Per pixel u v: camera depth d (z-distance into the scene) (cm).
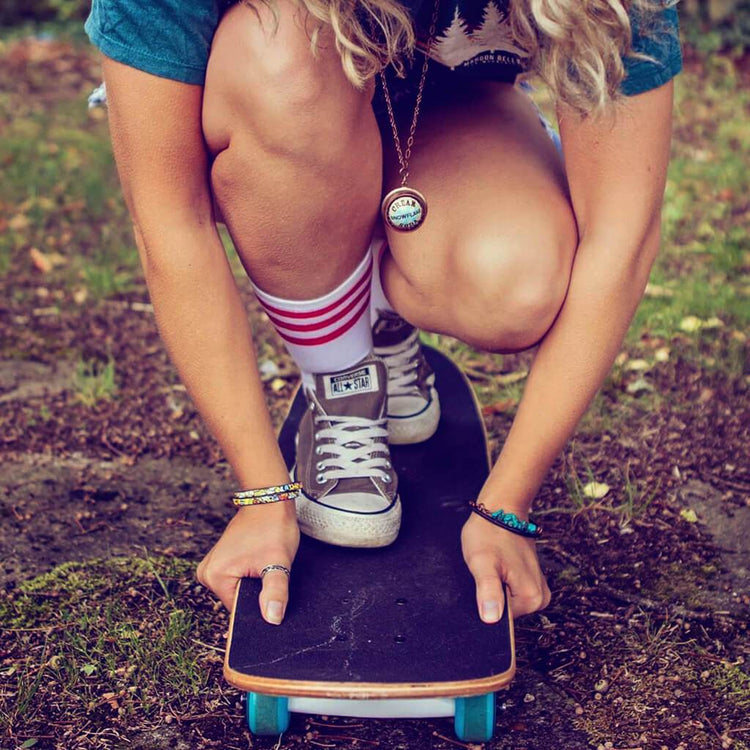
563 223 142
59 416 238
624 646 162
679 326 273
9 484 211
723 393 241
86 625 168
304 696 128
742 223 342
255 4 125
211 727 147
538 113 177
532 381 145
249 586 145
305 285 146
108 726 147
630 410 235
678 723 145
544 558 186
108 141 429
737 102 468
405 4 132
